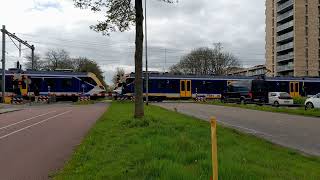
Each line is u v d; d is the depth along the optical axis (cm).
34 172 958
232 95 5375
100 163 988
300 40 11200
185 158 962
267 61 12838
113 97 6025
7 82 5706
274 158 1072
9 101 5425
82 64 11362
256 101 4997
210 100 6122
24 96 5722
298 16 11206
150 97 6031
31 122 2400
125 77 5909
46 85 5822
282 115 2995
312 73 11231
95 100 6000
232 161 915
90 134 1655
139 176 796
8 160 1128
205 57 10850
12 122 2419
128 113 2844
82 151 1198
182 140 1191
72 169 944
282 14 12031
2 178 898
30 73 5778
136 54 2070
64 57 11088
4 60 5194
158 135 1441
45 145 1426
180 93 6125
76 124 2244
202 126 1847
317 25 11294
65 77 5900
